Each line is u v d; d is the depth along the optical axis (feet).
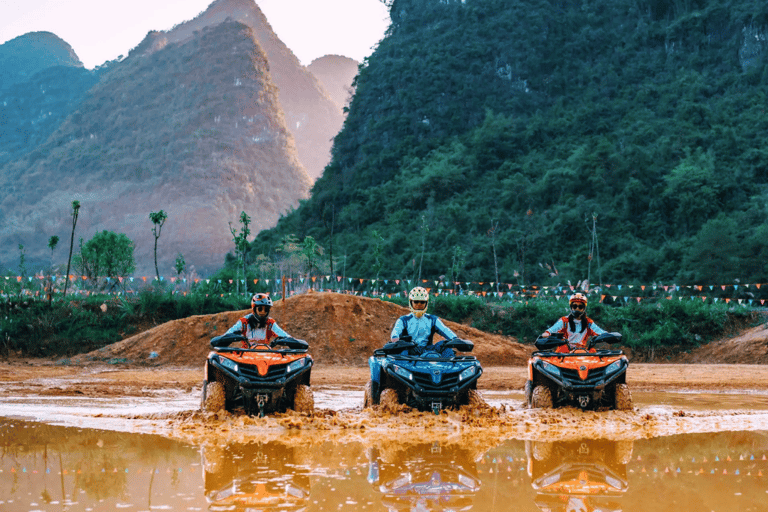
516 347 79.82
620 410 32.01
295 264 152.56
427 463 20.27
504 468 19.69
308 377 30.71
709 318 99.86
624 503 15.70
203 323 72.90
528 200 309.22
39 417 29.60
